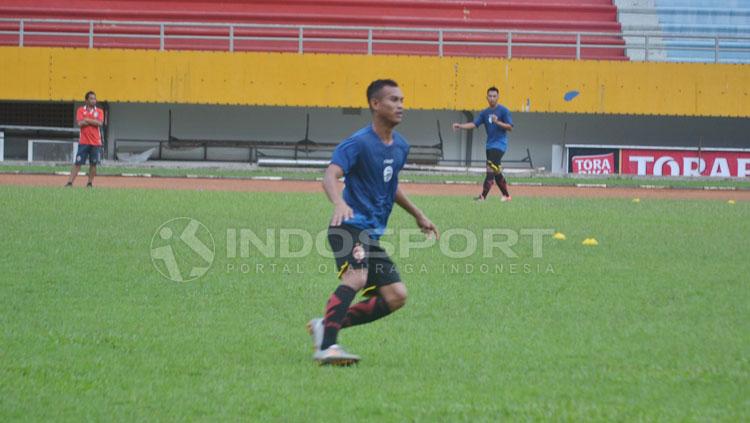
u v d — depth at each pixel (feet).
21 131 404.98
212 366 80.89
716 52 386.11
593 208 213.87
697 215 202.49
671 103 383.04
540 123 403.95
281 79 381.81
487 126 234.58
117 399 70.85
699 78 382.83
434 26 421.18
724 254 147.64
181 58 380.78
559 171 375.86
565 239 161.07
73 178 256.11
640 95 383.04
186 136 405.80
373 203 84.07
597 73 382.01
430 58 382.83
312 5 428.97
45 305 105.50
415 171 371.76
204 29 414.00
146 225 166.71
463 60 382.22
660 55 426.51
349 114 407.03
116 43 408.67
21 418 66.23
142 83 380.78
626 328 97.35
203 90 381.60
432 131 405.39
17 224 163.84
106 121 398.42
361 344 89.76
